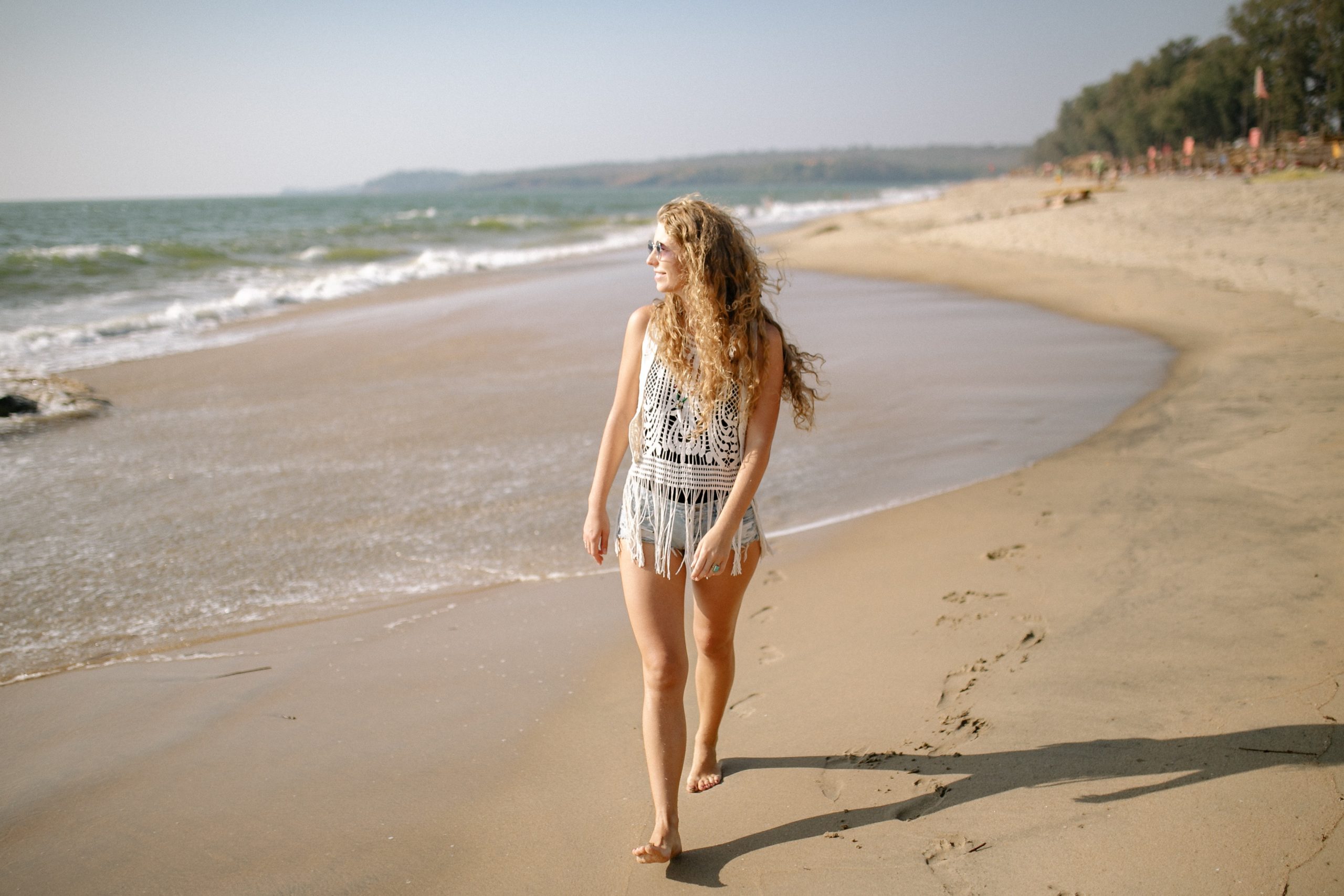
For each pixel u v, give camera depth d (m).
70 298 16.48
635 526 2.35
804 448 6.56
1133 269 15.53
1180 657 2.98
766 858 2.28
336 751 2.95
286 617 4.01
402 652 3.66
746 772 2.70
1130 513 4.59
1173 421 6.48
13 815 2.64
